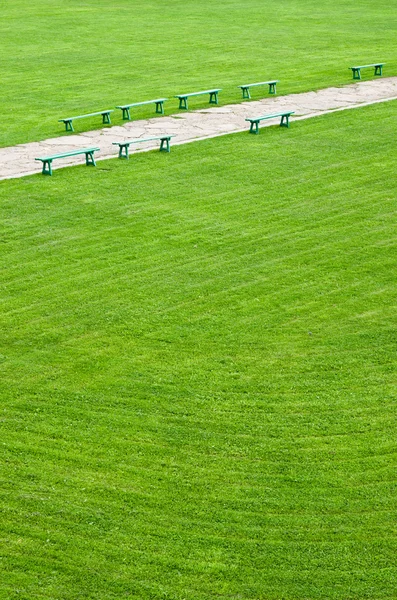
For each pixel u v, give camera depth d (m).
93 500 11.98
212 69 38.72
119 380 14.80
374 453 12.99
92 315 16.80
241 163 25.31
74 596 10.43
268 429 13.55
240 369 15.12
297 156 25.95
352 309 17.14
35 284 17.94
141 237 20.19
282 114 28.84
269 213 21.62
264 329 16.41
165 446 13.16
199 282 18.12
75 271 18.52
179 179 23.98
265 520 11.67
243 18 52.50
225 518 11.71
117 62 40.16
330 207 22.03
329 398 14.33
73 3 58.00
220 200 22.44
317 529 11.52
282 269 18.73
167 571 10.83
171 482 12.38
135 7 56.44
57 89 34.94
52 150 26.58
